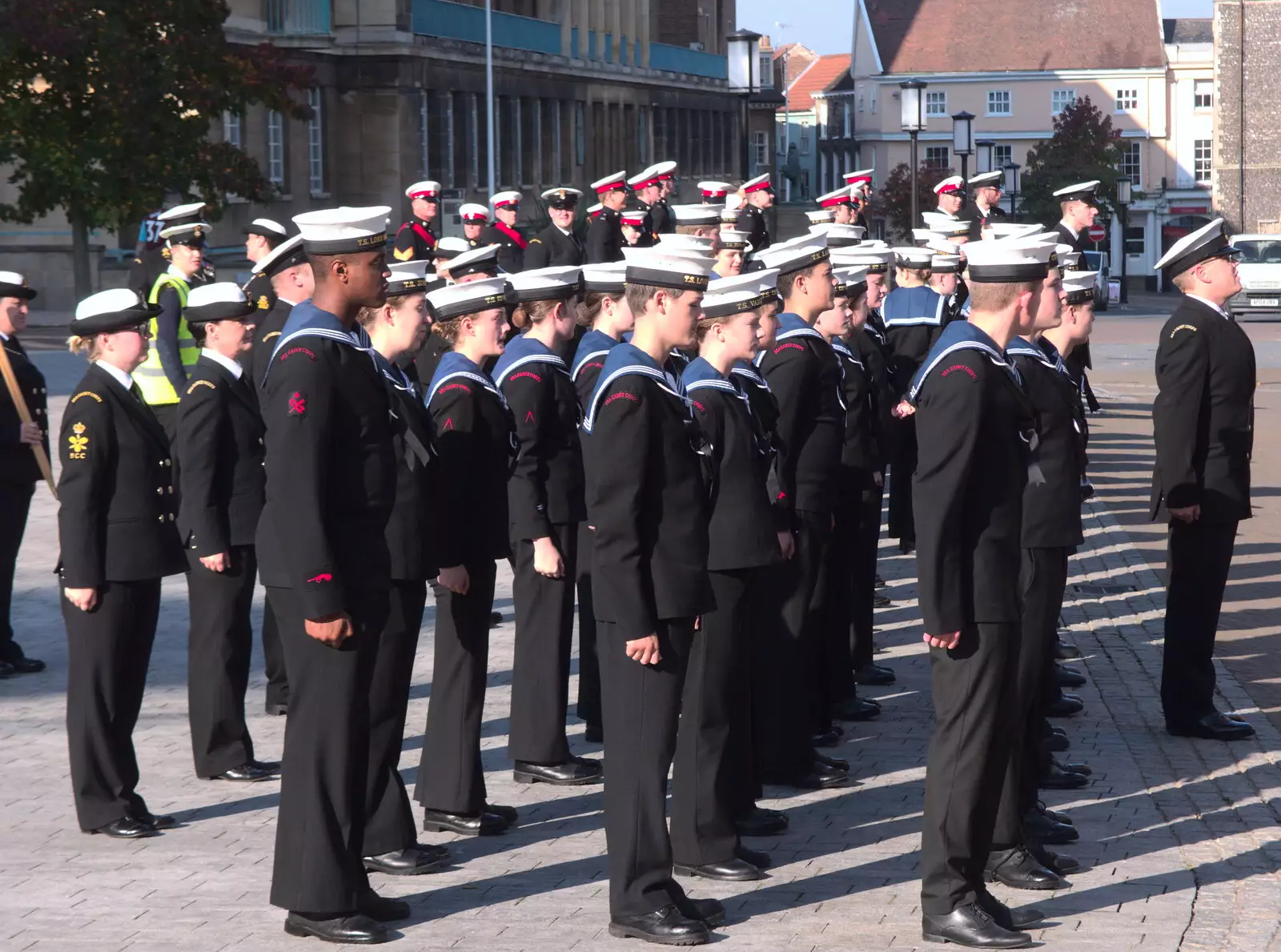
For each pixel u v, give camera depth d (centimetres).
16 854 695
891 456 1118
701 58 7019
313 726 597
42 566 1327
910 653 1052
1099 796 772
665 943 593
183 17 3186
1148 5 9425
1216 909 627
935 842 596
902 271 1242
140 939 602
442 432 700
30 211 3306
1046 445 708
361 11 4344
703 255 643
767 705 784
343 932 596
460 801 719
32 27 2992
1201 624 862
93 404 721
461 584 704
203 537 773
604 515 594
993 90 9500
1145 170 9300
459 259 880
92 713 714
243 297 789
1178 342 853
